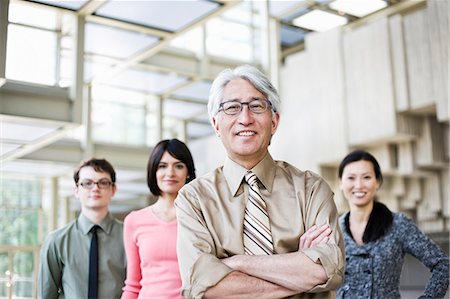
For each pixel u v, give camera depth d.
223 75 1.79
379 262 2.60
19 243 14.60
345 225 2.79
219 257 1.68
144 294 2.49
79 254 3.02
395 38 10.68
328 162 11.86
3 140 9.05
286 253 1.67
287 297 1.62
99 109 15.36
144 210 2.68
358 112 11.18
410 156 11.14
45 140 9.05
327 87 11.82
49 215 14.09
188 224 1.70
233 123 1.74
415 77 10.33
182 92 13.95
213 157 14.71
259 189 1.74
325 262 1.58
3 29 6.26
